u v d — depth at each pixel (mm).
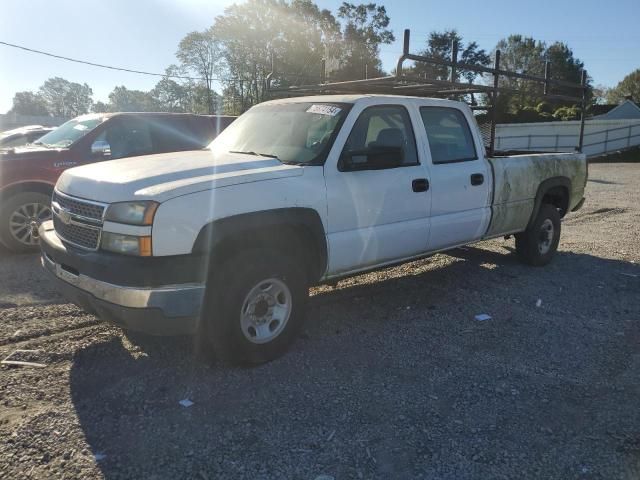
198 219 3529
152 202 3408
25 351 4086
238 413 3357
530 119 44031
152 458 2904
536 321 5031
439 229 5223
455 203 5355
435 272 6602
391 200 4707
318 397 3572
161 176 3732
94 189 3725
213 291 3701
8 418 3227
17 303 5145
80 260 3635
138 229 3398
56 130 8219
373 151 4484
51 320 4754
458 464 2918
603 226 9875
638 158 32469
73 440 3037
